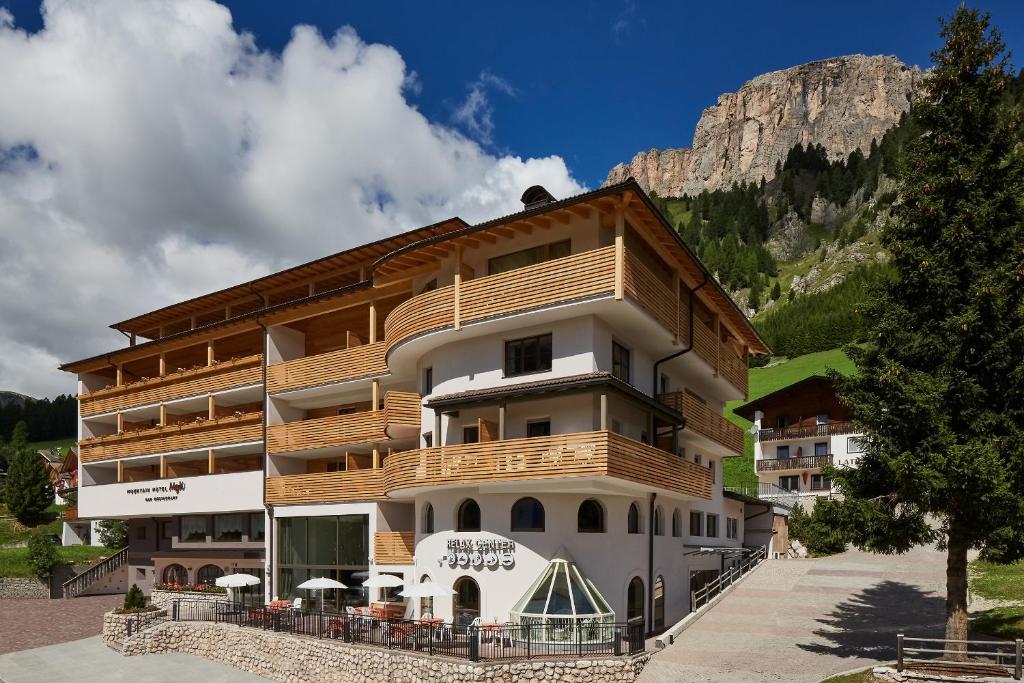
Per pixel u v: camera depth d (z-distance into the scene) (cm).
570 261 2581
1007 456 1853
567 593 2469
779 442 6400
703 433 3353
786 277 19762
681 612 3197
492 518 2694
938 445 1906
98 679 2811
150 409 4741
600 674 2150
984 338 1900
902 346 2089
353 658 2452
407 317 3022
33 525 7744
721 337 4062
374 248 3878
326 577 3600
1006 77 2020
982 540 2028
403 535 3284
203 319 5034
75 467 9675
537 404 2753
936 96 2125
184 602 3662
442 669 2172
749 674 2105
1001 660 1994
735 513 4312
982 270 1941
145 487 4462
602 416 2466
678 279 3083
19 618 4078
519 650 2333
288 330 4122
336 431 3625
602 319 2683
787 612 2920
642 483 2591
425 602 2880
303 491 3697
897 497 2081
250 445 4097
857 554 4025
